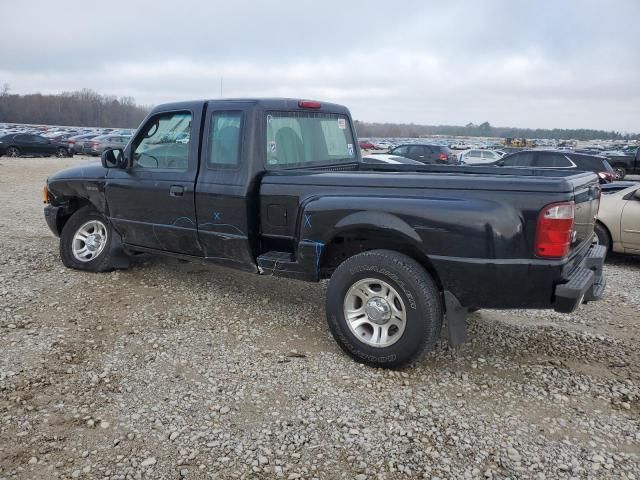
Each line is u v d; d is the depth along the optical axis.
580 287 3.28
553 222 3.24
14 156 30.66
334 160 5.30
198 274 5.96
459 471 2.72
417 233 3.53
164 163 4.95
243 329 4.48
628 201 7.29
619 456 2.86
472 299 3.50
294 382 3.59
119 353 3.97
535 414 3.26
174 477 2.64
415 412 3.25
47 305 4.87
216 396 3.40
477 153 24.91
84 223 5.95
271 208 4.30
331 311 3.89
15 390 3.39
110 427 3.04
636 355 4.16
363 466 2.75
